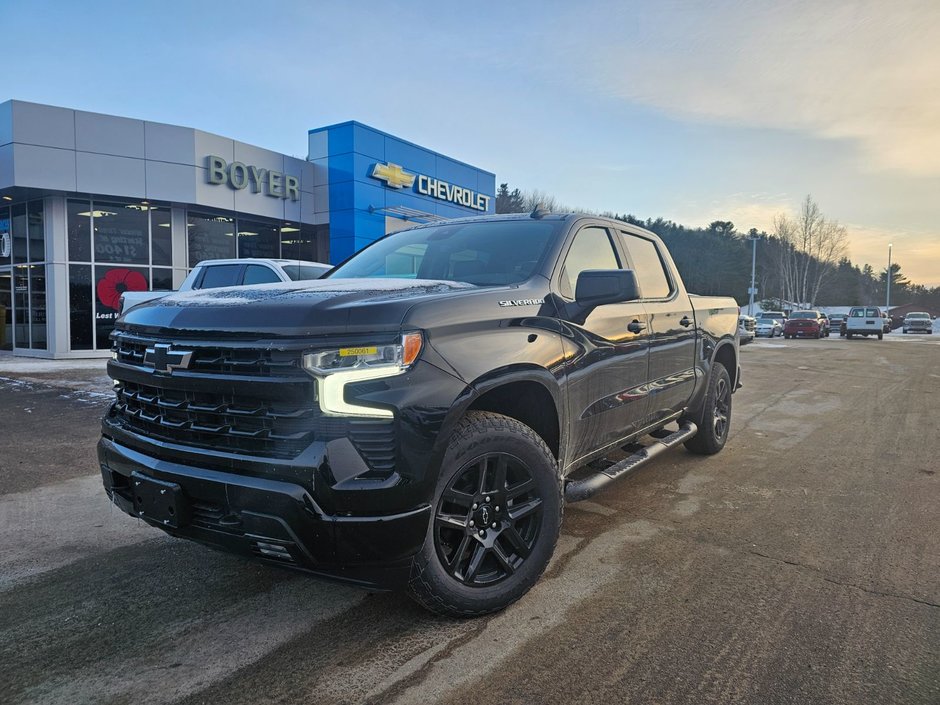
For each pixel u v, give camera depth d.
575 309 3.46
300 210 19.47
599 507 4.47
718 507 4.47
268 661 2.57
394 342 2.47
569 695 2.34
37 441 6.47
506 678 2.45
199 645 2.70
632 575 3.36
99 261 16.05
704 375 5.34
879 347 24.81
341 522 2.34
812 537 3.90
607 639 2.72
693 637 2.74
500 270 3.52
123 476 3.01
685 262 96.25
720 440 5.94
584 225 3.90
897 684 2.40
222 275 10.34
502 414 3.13
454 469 2.66
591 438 3.63
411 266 3.88
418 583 2.65
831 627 2.82
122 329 3.07
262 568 3.48
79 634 2.79
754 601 3.06
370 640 2.73
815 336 35.97
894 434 7.00
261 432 2.45
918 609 2.99
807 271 75.12
